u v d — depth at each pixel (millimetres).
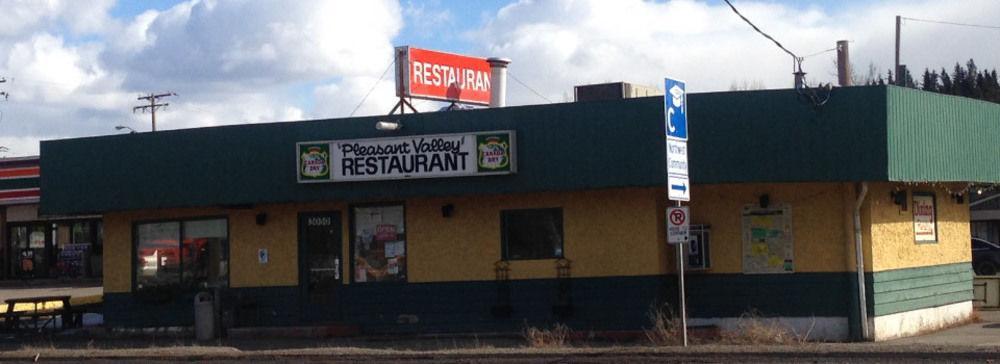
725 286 19781
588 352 16812
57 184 22391
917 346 16500
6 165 52969
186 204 21375
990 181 21406
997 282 25109
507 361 16234
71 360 18375
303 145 20406
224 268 22562
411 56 24297
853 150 18219
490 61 23578
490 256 20625
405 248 21203
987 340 18625
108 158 22047
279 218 22000
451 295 20828
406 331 21062
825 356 15680
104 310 23453
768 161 18422
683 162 17078
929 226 21578
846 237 19250
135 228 23375
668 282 19953
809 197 19469
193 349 18812
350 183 20344
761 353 16047
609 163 18953
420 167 19797
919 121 19062
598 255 20000
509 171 19344
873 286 19250
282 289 21922
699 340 18547
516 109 19484
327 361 16906
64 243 54031
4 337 23453
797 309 19453
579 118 19141
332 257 21688
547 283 20281
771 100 18500
